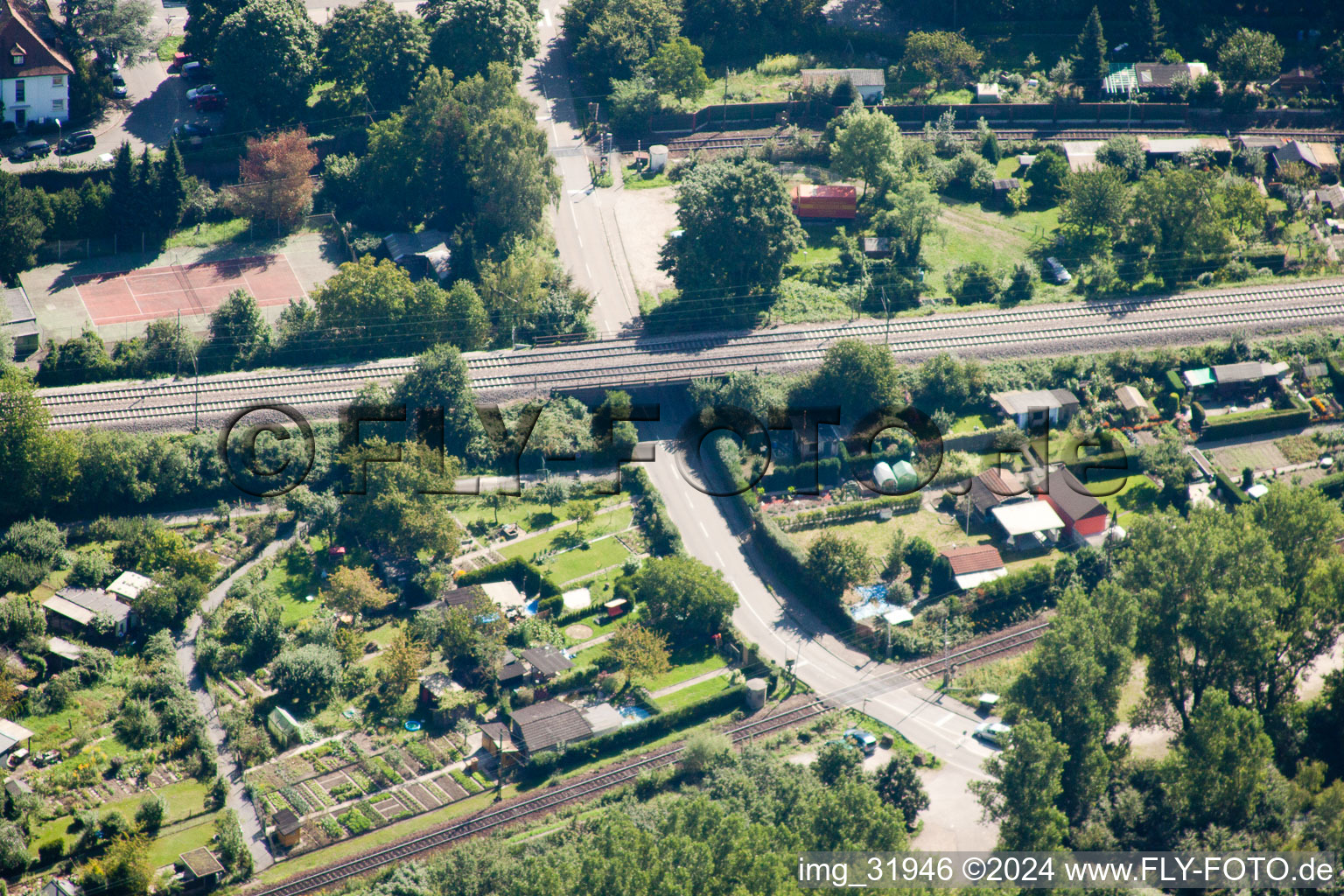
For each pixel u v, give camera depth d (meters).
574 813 185.38
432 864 174.38
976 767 191.88
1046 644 182.88
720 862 160.38
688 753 190.38
